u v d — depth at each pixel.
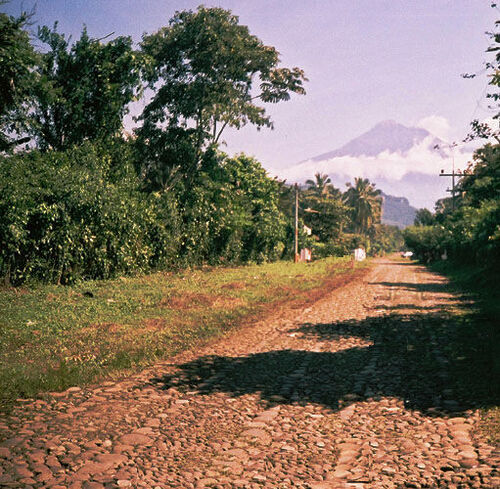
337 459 4.80
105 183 21.69
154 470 4.38
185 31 32.28
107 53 24.02
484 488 4.08
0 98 17.98
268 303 16.89
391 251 168.00
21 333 9.83
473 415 5.97
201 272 28.33
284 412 6.24
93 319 11.91
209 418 5.92
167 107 33.72
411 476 4.40
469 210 43.25
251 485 4.19
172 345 9.93
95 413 5.80
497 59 13.70
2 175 17.73
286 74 34.88
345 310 16.14
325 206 67.75
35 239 18.38
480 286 23.44
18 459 4.39
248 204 41.66
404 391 7.17
